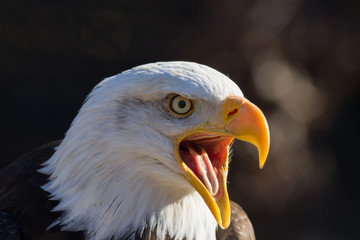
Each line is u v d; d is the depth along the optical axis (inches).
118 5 691.4
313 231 688.4
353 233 714.2
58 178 264.1
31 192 271.6
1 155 652.7
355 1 740.7
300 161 685.3
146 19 685.9
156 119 248.8
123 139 250.4
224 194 249.8
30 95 671.8
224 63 660.7
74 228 256.8
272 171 655.8
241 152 633.0
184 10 677.9
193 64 248.4
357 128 801.6
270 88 668.1
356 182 775.1
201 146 260.2
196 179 247.8
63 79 681.0
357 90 784.3
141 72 247.6
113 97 249.4
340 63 749.3
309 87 721.6
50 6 687.7
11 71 676.1
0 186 284.4
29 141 659.4
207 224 272.4
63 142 263.0
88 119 252.4
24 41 685.3
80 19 692.1
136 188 256.5
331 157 755.4
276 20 681.0
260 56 669.9
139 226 258.4
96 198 254.7
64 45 687.7
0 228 258.7
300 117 697.6
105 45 690.2
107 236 256.2
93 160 252.1
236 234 288.2
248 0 671.8
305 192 685.3
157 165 252.8
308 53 719.7
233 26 660.7
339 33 731.4
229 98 243.8
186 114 247.0
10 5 679.7
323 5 733.3
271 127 663.1
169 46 673.6
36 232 259.9
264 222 660.1
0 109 661.9
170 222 263.0
